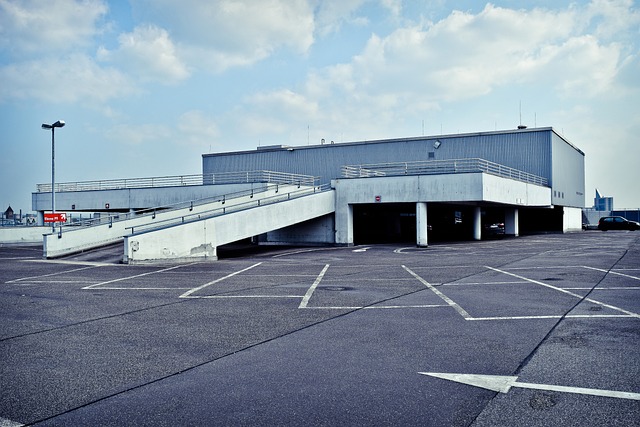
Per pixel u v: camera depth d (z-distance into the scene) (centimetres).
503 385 568
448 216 5547
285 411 503
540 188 4453
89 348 750
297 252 2831
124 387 579
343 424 471
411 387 566
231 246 3431
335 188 3444
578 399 524
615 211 8088
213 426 470
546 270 1698
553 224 5450
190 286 1431
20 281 1588
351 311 1021
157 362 675
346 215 3406
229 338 804
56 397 548
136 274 1759
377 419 480
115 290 1367
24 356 709
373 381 588
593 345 729
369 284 1434
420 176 3234
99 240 2652
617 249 2625
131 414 500
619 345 727
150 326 900
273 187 3419
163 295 1268
